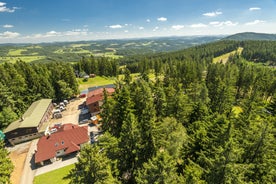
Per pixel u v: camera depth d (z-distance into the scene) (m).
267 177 22.50
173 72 93.38
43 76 81.12
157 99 49.06
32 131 52.69
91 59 134.00
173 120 36.41
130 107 40.38
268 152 23.86
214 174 19.70
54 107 78.12
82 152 22.36
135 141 28.92
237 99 76.12
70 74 85.75
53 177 37.78
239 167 19.11
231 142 19.38
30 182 37.16
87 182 22.00
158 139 30.89
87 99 70.62
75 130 47.72
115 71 129.25
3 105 60.22
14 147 50.03
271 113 50.06
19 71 78.50
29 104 72.88
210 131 30.88
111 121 41.81
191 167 24.77
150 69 140.62
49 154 42.19
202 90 57.66
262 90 70.62
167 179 20.08
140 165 29.03
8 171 33.19
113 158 30.12
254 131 26.14
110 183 22.17
